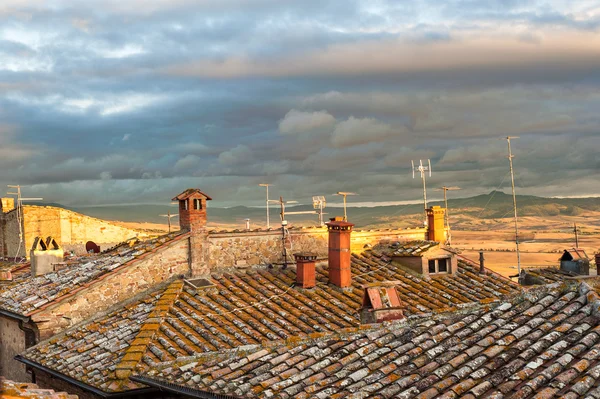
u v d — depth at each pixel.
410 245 32.69
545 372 12.19
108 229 50.41
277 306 25.95
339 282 28.11
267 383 14.66
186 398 18.75
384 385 13.27
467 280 32.09
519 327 14.04
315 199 32.94
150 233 52.47
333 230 28.45
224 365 16.69
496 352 13.31
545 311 14.38
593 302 13.92
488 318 14.83
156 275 27.02
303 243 30.83
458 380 12.75
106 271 26.41
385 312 20.03
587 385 11.62
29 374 26.97
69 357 22.88
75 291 25.56
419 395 12.51
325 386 13.94
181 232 27.83
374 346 15.20
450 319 15.45
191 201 27.89
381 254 32.91
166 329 22.83
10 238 48.56
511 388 12.10
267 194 31.44
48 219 48.19
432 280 31.27
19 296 27.34
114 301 26.17
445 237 36.09
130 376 20.09
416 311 27.17
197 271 27.67
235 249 28.95
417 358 13.98
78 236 49.38
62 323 25.33
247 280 28.09
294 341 16.98
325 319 25.23
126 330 23.36
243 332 23.30
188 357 19.17
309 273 27.97
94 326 24.72
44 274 30.42
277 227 30.47
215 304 25.41
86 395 22.08
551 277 34.66
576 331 13.28
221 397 15.00
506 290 31.44
